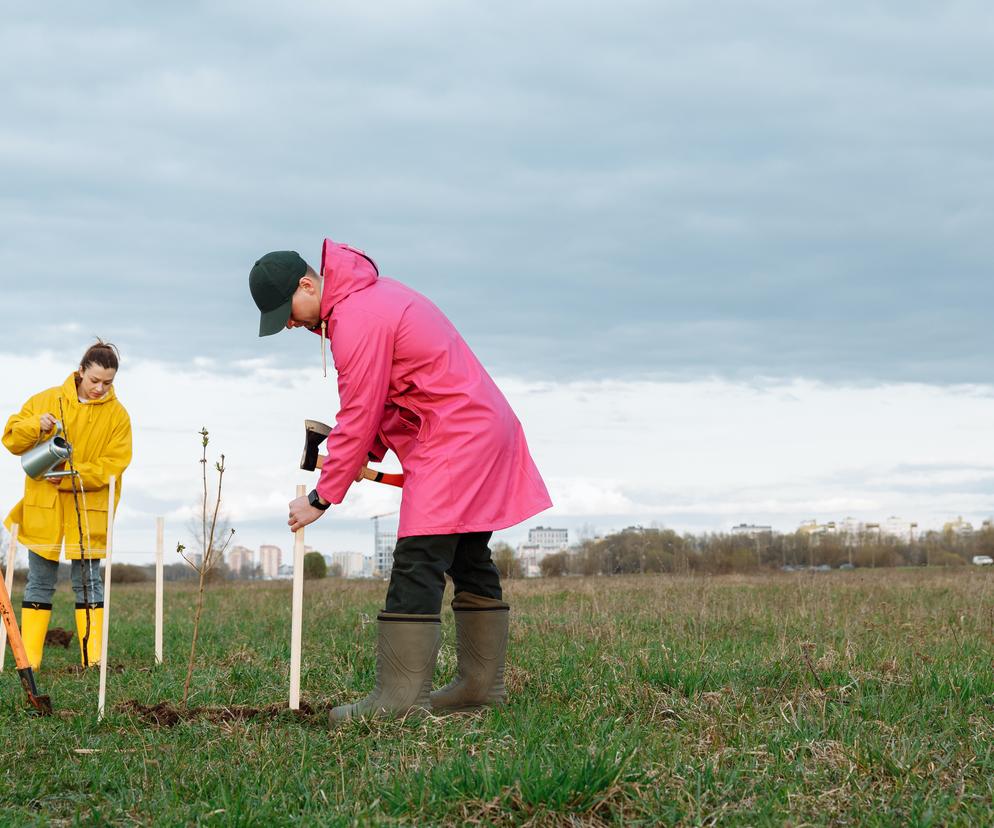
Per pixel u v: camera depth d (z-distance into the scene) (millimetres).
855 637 7488
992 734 4117
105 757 3889
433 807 3152
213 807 3211
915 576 19828
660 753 3703
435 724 4246
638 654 6188
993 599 11266
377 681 4598
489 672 4891
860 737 3936
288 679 5992
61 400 7078
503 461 4656
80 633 7219
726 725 4242
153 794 3447
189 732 4316
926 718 4473
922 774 3518
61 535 7027
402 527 4555
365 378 4504
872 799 3264
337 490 4660
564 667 5988
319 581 23938
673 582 16438
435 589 4578
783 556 41250
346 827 2990
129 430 7348
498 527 4582
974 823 3057
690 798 3211
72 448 7039
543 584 17828
